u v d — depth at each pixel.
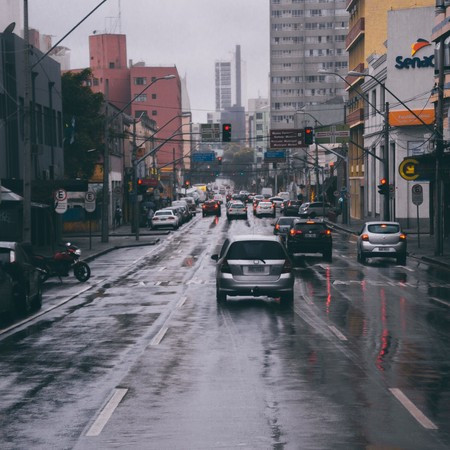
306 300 23.83
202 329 18.05
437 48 51.31
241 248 22.75
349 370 13.19
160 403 10.97
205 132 109.25
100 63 194.12
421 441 8.94
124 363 14.02
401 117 68.94
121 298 25.08
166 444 8.96
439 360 14.10
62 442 9.11
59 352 15.31
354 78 92.44
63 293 27.23
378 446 8.76
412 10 71.38
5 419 10.20
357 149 94.31
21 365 13.98
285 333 17.36
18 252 21.67
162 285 29.06
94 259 43.53
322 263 38.66
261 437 9.17
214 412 10.42
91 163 74.75
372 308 21.84
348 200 78.81
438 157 40.91
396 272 33.78
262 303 23.16
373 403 10.83
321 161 131.12
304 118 149.38
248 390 11.73
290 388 11.83
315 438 9.11
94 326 18.91
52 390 11.89
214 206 107.38
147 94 192.00
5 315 20.23
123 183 93.50
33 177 53.34
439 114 40.84
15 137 49.22
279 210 120.00
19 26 67.00
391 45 71.88
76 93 76.00
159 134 192.25
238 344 15.95
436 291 26.30
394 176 71.19
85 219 71.88
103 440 9.16
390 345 15.75
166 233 69.19
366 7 88.31
